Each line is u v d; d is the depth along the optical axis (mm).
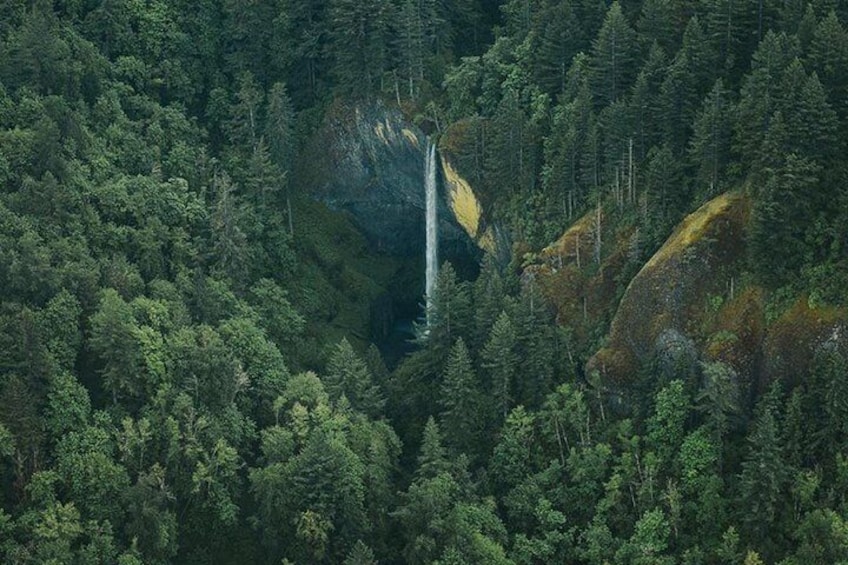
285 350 150375
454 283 140000
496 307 136875
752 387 122938
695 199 130375
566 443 129000
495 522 123062
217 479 127250
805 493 113875
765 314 122500
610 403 130875
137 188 147125
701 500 118812
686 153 134125
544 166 145250
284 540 125812
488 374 135625
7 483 119000
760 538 115500
